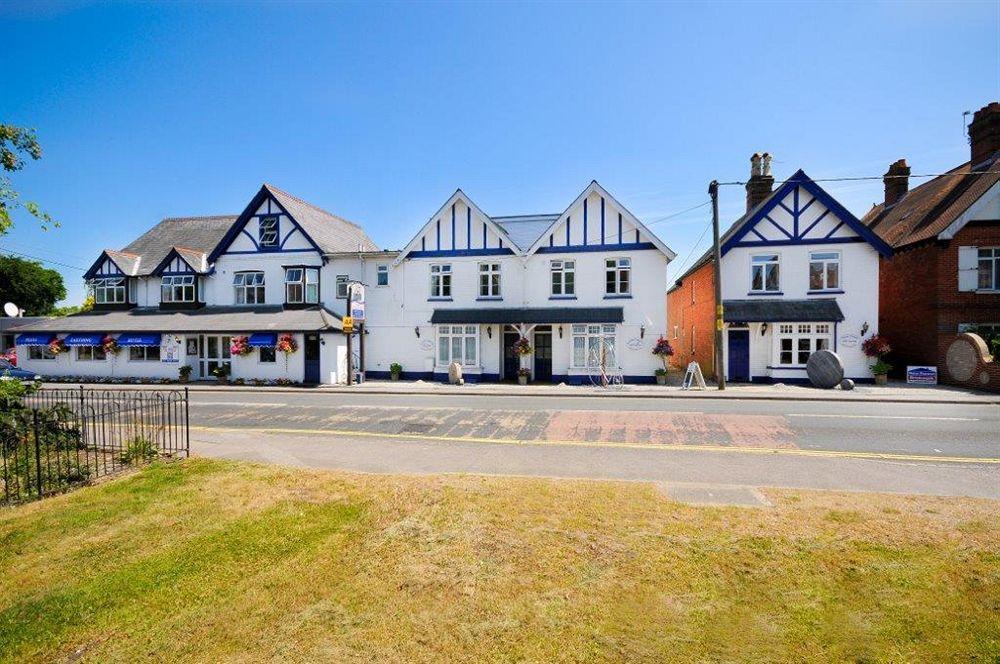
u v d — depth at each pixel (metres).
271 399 18.34
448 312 24.66
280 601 4.25
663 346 22.34
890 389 19.45
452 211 25.17
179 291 27.94
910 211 26.30
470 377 24.39
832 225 22.25
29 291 52.38
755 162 27.80
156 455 9.34
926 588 4.16
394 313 25.66
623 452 9.77
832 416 13.52
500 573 4.53
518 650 3.53
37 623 4.04
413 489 6.88
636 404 16.27
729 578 4.38
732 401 16.94
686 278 30.39
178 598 4.34
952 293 21.12
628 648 3.53
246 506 6.44
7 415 8.71
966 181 23.53
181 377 24.86
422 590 4.30
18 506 6.66
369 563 4.81
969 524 5.41
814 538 5.07
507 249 24.62
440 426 12.61
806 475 8.02
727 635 3.66
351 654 3.54
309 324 24.09
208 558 5.04
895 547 4.86
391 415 14.27
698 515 5.76
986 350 18.94
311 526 5.76
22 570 4.86
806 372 21.38
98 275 28.89
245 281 27.59
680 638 3.63
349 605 4.14
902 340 23.94
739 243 23.09
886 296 25.33
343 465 8.94
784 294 22.67
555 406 15.86
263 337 24.05
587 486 6.95
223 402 17.44
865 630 3.68
